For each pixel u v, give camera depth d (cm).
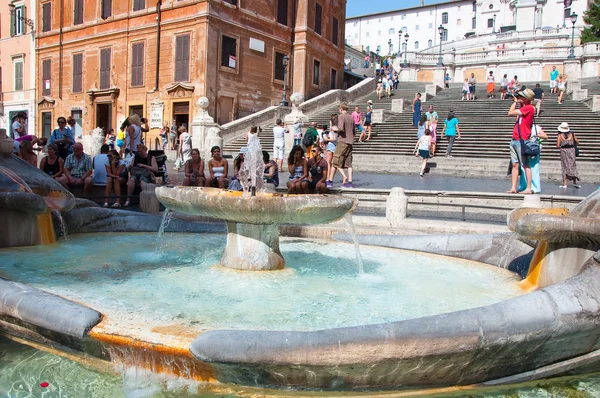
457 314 341
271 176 1149
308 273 587
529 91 1064
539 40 6284
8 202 638
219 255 668
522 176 1124
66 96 3634
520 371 368
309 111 3050
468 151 1994
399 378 337
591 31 5716
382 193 1123
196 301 452
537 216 478
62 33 3628
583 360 379
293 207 531
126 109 3262
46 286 485
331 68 3922
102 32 3359
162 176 1345
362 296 493
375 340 322
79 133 3538
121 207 1053
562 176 1508
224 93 2983
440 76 4166
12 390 338
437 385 351
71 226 781
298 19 3475
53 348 385
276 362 319
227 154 2330
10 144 737
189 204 566
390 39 8988
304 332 327
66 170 1071
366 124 2308
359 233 834
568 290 371
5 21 4131
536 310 352
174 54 2997
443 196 1088
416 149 2017
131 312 405
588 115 2238
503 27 7812
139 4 3158
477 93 3475
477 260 681
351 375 329
